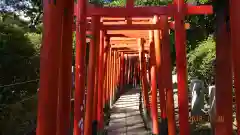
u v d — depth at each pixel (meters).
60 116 5.57
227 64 4.71
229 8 4.23
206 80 15.92
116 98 27.73
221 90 4.84
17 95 8.34
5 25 8.48
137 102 26.12
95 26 10.18
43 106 4.29
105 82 18.33
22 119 8.06
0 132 7.16
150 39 13.76
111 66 22.33
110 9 8.48
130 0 8.38
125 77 38.31
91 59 10.15
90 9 8.60
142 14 8.31
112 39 18.72
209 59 13.99
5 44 8.02
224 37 4.70
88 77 10.12
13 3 10.55
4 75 7.93
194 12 8.44
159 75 11.74
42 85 4.30
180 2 8.27
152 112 13.70
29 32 10.27
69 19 5.37
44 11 4.33
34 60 8.68
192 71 17.31
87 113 10.02
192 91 13.94
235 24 3.78
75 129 8.74
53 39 4.33
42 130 4.27
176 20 8.26
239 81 3.77
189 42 16.98
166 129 11.53
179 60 8.18
